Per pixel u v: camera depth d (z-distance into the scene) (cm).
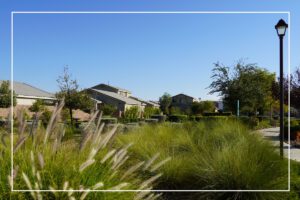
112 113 3884
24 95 3397
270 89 3306
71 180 338
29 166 344
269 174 527
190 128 1077
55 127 382
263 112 4141
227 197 512
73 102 2367
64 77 2348
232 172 515
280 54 905
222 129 866
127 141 718
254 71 3200
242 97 3116
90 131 370
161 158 605
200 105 5006
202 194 527
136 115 3634
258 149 612
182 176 580
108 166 379
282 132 845
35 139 376
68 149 400
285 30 911
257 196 502
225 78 3173
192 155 674
